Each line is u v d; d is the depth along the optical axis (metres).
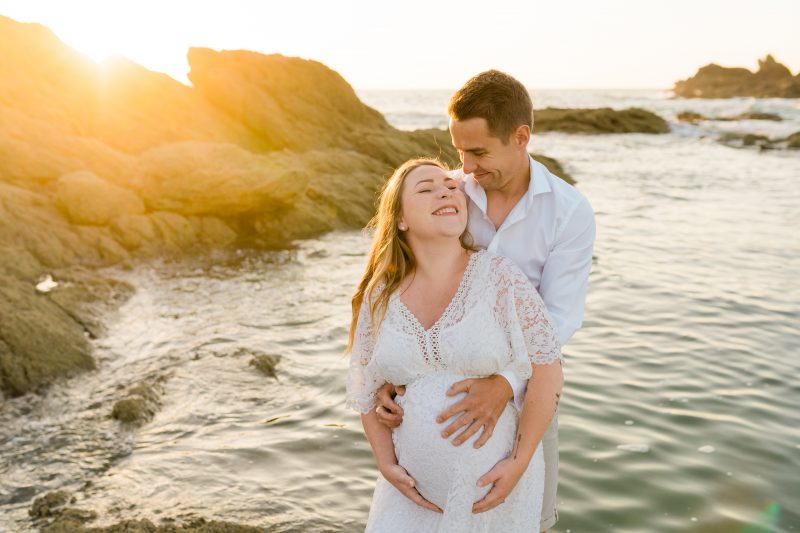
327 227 15.20
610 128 48.97
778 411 5.84
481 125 2.71
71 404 6.17
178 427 5.68
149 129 18.08
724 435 5.38
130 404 5.89
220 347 7.57
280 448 5.25
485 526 2.56
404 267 2.64
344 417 5.79
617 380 6.53
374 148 22.33
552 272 2.94
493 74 2.77
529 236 2.93
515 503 2.63
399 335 2.56
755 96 150.00
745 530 4.14
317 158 19.02
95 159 13.94
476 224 3.02
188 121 19.91
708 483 4.67
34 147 13.58
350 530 4.18
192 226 13.55
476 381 2.55
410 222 2.57
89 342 7.55
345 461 5.04
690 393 6.22
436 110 99.69
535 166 2.90
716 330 8.05
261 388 6.48
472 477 2.51
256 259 12.36
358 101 26.56
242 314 8.87
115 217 12.73
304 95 24.56
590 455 5.06
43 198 12.51
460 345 2.49
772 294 9.62
